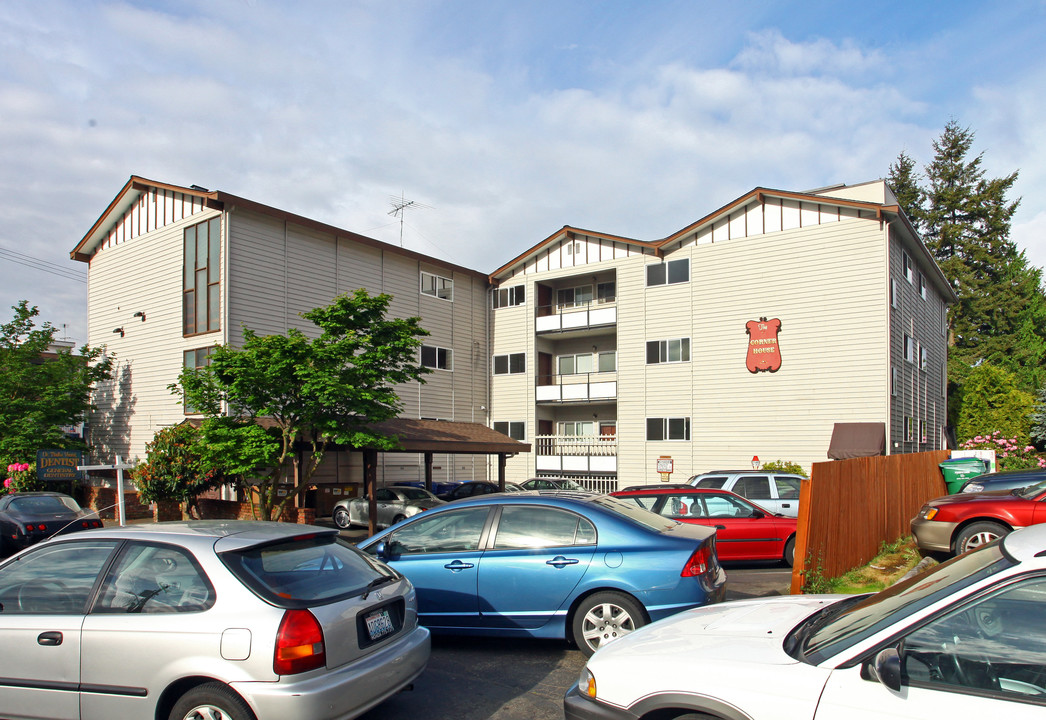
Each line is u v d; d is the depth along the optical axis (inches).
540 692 227.9
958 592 117.9
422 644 200.1
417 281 1167.6
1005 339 1800.0
